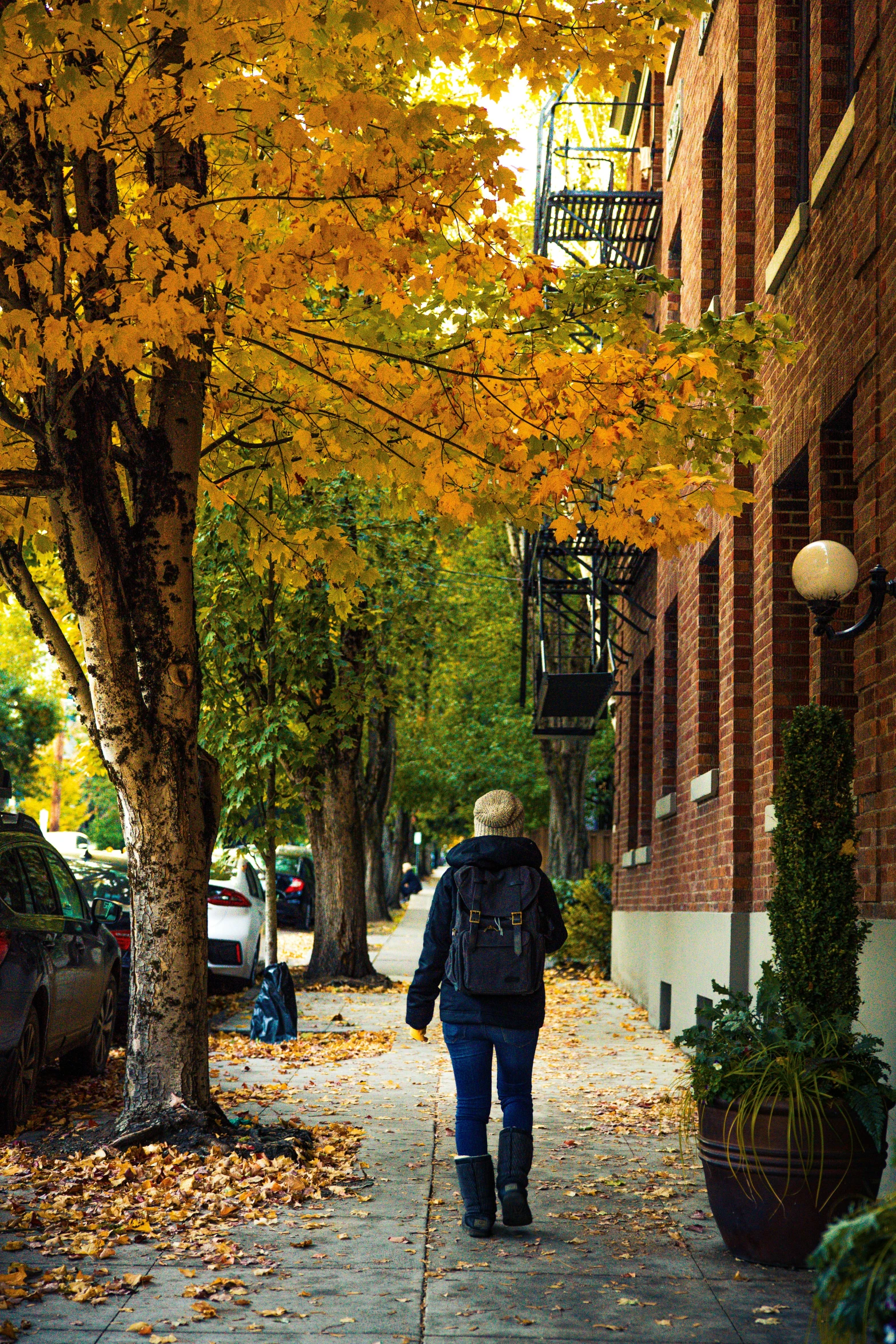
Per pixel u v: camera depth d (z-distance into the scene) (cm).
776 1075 696
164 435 984
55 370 900
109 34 852
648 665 2244
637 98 2261
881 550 850
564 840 3831
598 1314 625
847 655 1020
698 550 1567
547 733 2609
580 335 1041
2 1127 1007
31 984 1033
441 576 3350
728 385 969
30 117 853
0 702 5650
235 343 1002
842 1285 373
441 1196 852
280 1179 866
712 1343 589
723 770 1361
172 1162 891
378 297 1012
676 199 1833
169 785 966
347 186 831
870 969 838
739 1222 702
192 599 991
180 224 833
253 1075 1347
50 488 927
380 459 1050
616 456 948
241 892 2117
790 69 1217
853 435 996
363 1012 1992
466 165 812
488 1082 790
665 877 1853
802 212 1076
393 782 4903
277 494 1805
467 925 783
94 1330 593
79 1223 755
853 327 927
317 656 1956
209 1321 609
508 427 903
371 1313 623
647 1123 1116
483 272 920
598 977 2736
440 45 873
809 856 753
